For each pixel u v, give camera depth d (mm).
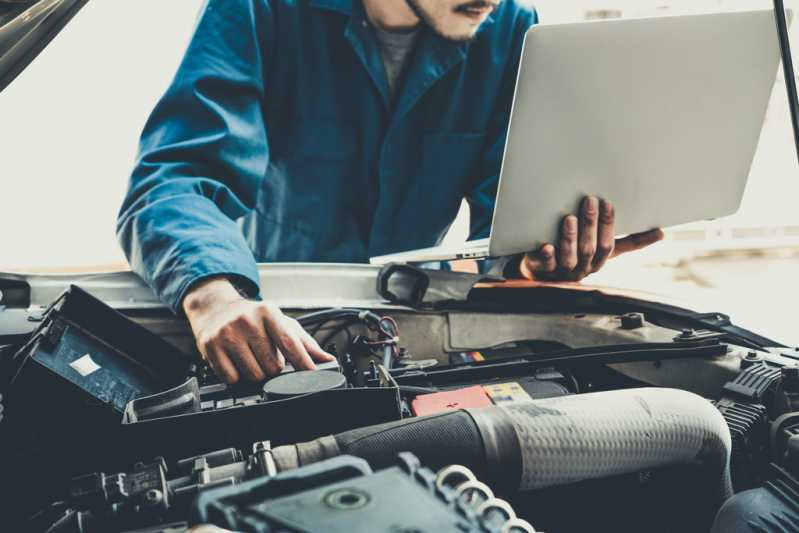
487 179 1710
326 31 1568
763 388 890
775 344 1071
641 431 694
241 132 1389
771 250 4617
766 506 667
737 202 1306
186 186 1213
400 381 942
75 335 837
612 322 1158
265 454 620
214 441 686
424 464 637
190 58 1409
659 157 1161
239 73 1440
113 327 888
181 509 601
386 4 1517
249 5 1489
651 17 1029
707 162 1212
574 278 1299
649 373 1040
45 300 1114
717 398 963
